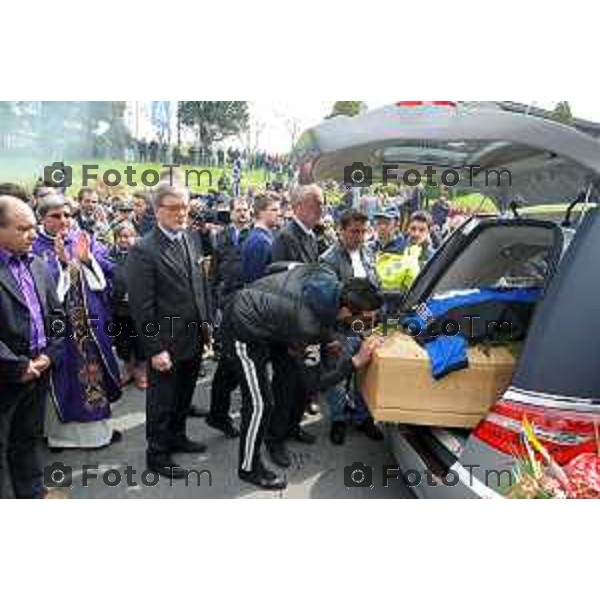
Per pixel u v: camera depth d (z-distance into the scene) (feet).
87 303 11.98
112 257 16.94
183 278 10.99
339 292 9.42
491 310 9.55
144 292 10.61
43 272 9.80
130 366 16.57
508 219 10.77
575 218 8.79
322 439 13.28
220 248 18.19
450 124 7.03
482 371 8.66
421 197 17.39
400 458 9.95
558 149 6.88
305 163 9.04
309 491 10.74
